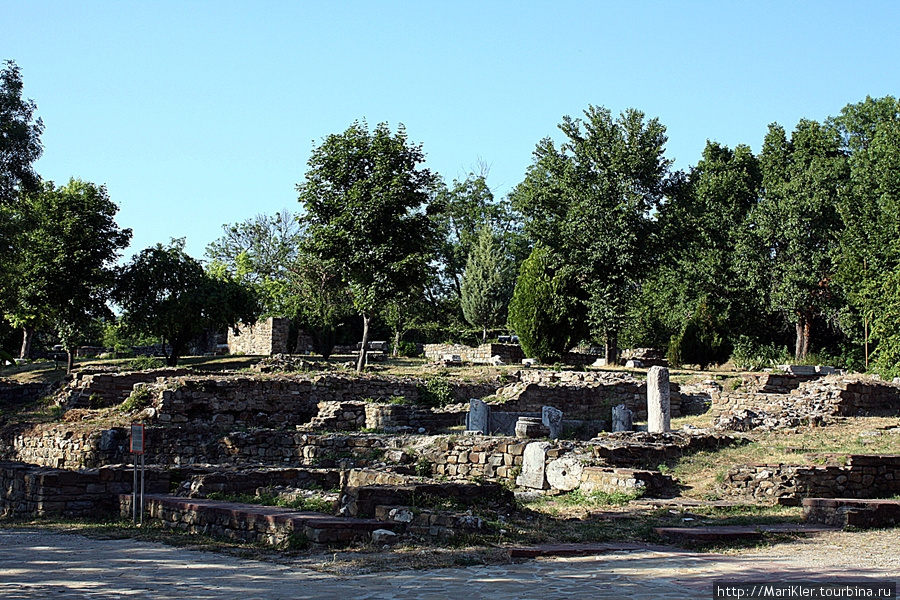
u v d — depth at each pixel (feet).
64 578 31.96
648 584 29.53
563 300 144.56
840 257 161.79
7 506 60.70
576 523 45.73
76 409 97.40
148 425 87.25
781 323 198.80
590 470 58.85
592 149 153.69
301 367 120.67
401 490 42.09
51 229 144.97
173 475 57.77
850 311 165.78
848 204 165.58
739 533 40.55
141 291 145.07
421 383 104.58
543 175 160.97
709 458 64.64
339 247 122.42
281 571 32.99
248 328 180.55
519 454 64.34
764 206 183.32
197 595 28.35
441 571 32.42
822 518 45.88
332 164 124.88
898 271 126.52
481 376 115.34
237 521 42.55
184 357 163.12
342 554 35.83
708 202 198.18
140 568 34.09
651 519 47.37
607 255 149.59
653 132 152.66
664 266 183.52
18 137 121.19
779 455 64.08
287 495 49.06
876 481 56.75
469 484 44.47
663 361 163.53
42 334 206.08
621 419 85.56
